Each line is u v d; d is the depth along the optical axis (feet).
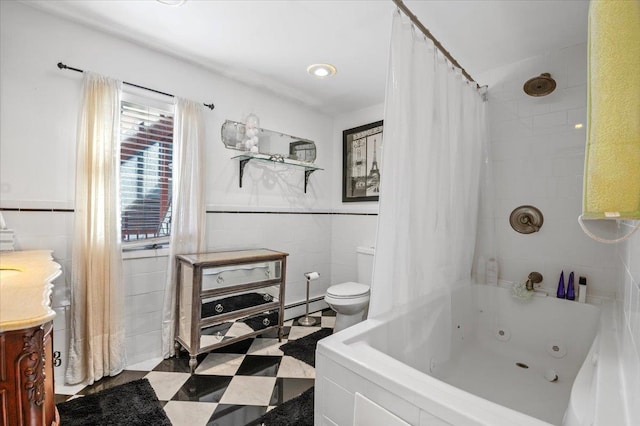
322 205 10.78
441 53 5.34
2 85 5.22
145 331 6.81
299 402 5.47
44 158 5.59
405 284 4.70
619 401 2.77
